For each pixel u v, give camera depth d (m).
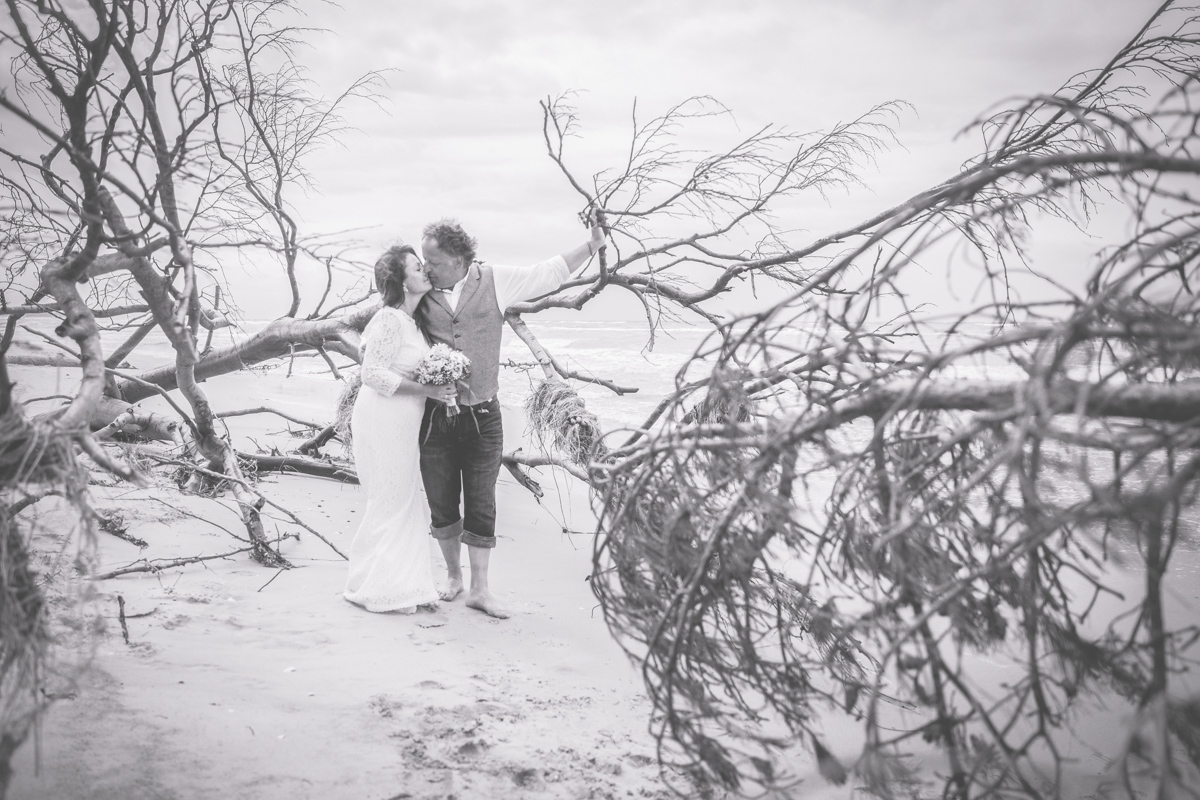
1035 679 2.56
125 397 7.71
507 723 3.27
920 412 2.88
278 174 6.08
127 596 4.22
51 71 3.31
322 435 7.66
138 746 2.76
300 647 3.86
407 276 4.50
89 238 3.42
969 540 2.87
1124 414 2.06
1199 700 2.45
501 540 6.33
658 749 2.88
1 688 2.83
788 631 3.34
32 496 3.23
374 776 2.79
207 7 5.07
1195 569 5.53
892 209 4.91
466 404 4.59
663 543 3.06
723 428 2.81
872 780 2.71
